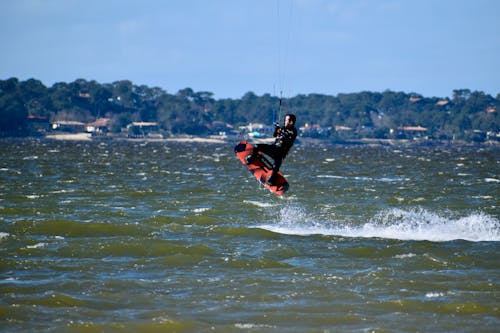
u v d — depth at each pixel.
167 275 54.91
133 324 42.75
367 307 46.78
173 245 66.12
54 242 67.50
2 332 40.94
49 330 41.44
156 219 86.06
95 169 194.62
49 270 55.97
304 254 64.19
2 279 52.84
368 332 41.81
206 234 74.25
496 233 78.75
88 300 47.66
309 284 52.56
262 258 61.50
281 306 46.91
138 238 69.94
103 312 45.09
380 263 60.09
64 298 47.72
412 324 43.34
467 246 68.56
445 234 77.56
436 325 43.16
